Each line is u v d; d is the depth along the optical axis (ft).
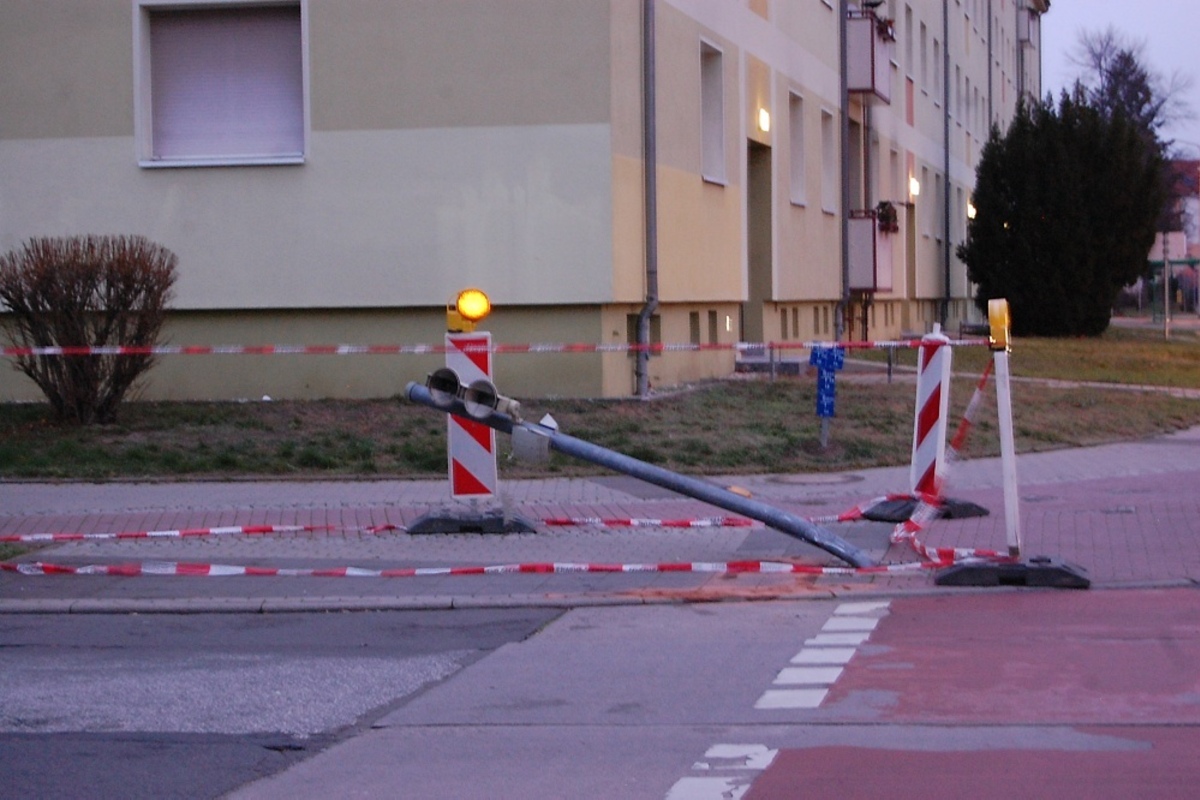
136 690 22.82
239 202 55.21
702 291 64.90
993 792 17.04
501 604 28.68
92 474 43.45
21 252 49.19
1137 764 17.99
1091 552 32.22
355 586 30.40
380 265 54.80
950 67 143.23
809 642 25.08
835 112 92.79
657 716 20.74
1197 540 33.45
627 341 58.13
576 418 50.70
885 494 40.06
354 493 41.45
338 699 22.12
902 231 117.50
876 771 17.94
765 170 77.82
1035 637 24.99
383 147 54.54
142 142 55.67
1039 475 44.37
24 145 56.13
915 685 22.04
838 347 46.16
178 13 55.98
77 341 47.42
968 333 131.85
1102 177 120.37
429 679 23.22
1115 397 65.26
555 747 19.35
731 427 49.96
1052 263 120.78
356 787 17.93
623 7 54.80
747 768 18.20
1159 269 210.18
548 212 54.03
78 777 18.49
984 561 29.37
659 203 58.80
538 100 53.88
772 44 77.41
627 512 38.32
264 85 55.88
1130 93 261.85
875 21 96.48
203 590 30.19
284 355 55.62
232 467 44.45
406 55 54.34
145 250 48.57
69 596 29.84
